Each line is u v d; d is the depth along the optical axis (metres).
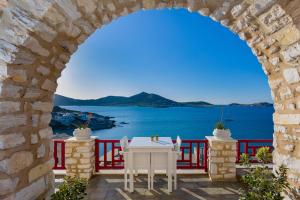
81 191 2.54
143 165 4.27
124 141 4.67
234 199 3.81
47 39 1.99
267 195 2.22
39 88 2.36
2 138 1.78
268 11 1.81
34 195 2.29
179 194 4.02
